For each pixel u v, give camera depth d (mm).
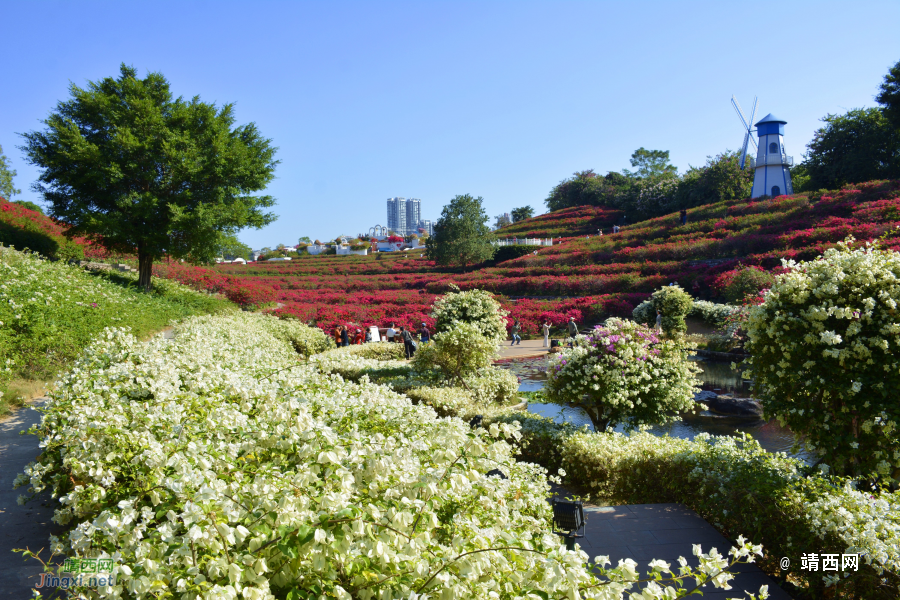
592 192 85312
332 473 2639
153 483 2814
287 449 3230
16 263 13664
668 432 9977
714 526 5406
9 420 6777
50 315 10000
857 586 3873
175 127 21922
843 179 48062
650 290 32625
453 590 2000
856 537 3854
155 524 2709
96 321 11734
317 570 1985
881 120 46125
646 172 95750
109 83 21391
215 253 22906
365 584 2068
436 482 2738
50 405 5297
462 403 8805
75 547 2232
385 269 57750
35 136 19438
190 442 3139
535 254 49125
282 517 2193
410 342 16984
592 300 30953
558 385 8289
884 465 5035
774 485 4906
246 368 7324
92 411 3896
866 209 33812
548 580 2133
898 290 5023
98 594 2082
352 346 17125
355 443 3076
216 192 21875
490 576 2240
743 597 4117
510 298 37844
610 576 2311
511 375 11500
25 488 4723
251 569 2047
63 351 9391
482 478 3029
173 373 5512
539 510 3619
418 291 43625
